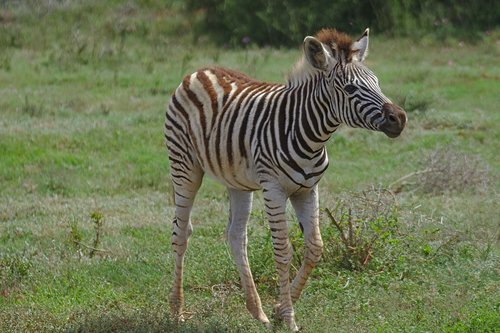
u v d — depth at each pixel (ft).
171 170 32.65
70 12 118.21
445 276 34.27
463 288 32.30
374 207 38.04
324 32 28.37
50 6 119.44
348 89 27.07
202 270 36.11
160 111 70.85
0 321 31.22
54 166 56.39
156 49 102.06
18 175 54.85
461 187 50.31
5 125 65.00
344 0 111.55
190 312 31.89
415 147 60.70
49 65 91.66
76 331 29.81
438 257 36.78
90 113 70.79
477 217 43.21
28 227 44.47
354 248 35.73
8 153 58.59
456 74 86.48
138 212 47.32
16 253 39.68
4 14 116.47
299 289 29.89
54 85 82.48
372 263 35.63
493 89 79.71
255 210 43.80
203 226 44.34
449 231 39.83
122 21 114.83
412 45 104.37
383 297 31.86
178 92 32.22
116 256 39.40
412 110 70.13
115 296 34.19
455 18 112.57
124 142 61.77
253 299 30.89
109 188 52.80
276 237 28.50
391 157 58.80
